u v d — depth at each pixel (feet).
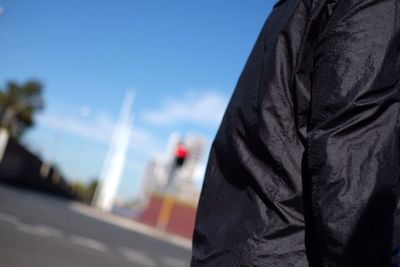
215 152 4.30
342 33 3.39
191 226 111.14
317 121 3.36
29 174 139.95
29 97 178.60
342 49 3.35
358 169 3.13
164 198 117.19
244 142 3.92
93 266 23.20
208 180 4.22
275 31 4.22
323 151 3.20
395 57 3.35
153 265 29.94
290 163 3.55
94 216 82.53
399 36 3.36
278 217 3.48
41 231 32.55
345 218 3.06
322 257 3.17
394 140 3.25
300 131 3.62
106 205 141.69
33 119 179.93
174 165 67.97
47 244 26.91
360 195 3.07
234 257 3.53
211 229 3.89
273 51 3.98
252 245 3.47
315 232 3.27
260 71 4.10
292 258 3.37
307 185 3.40
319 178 3.20
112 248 34.60
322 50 3.49
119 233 55.11
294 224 3.43
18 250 22.47
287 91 3.77
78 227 45.34
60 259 22.85
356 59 3.29
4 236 25.80
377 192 3.09
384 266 3.27
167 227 113.60
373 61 3.26
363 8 3.39
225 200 3.96
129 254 33.35
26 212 44.27
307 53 3.74
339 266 3.07
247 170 3.77
